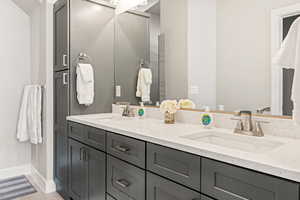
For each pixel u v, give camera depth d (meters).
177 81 1.70
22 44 2.77
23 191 2.29
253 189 0.69
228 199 0.76
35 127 2.34
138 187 1.17
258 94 1.20
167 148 1.00
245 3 1.24
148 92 1.99
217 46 1.39
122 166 1.30
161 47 1.84
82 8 2.10
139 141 1.17
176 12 1.68
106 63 2.28
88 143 1.67
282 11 1.09
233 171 0.75
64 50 2.06
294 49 0.78
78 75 2.02
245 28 1.24
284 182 0.62
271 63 1.14
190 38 1.58
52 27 2.32
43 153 2.39
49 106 2.31
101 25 2.23
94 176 1.59
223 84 1.36
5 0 2.64
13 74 2.71
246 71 1.25
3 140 2.65
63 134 2.11
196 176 0.87
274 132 1.13
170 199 0.99
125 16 2.22
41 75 2.44
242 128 1.19
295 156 0.74
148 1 1.96
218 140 1.23
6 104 2.66
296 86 0.72
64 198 2.11
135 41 2.12
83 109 2.12
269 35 1.14
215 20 1.40
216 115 1.39
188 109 1.59
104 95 2.28
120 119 1.93
